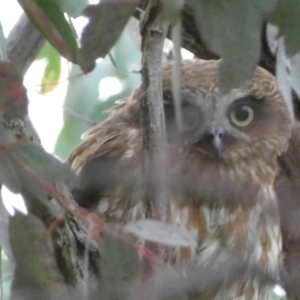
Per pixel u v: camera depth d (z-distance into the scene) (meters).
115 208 6.49
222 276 4.60
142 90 4.64
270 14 3.97
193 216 6.65
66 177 4.05
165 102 7.01
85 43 4.20
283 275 4.68
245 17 3.91
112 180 6.49
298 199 7.06
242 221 6.98
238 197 6.98
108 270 4.17
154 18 4.38
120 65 8.74
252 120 7.50
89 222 4.15
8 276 4.18
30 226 3.97
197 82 7.33
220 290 6.56
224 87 3.96
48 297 3.94
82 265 4.96
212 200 6.66
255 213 7.08
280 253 7.08
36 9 4.35
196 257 6.64
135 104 7.34
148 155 4.75
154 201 4.83
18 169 3.96
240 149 7.37
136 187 6.38
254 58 3.93
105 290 4.12
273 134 7.52
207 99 7.29
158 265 4.26
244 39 3.91
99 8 4.12
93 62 4.27
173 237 4.29
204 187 6.54
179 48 3.70
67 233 4.97
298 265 6.86
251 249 6.96
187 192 6.42
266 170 7.47
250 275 4.87
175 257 6.53
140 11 5.67
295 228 6.94
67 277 4.95
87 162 6.79
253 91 7.45
